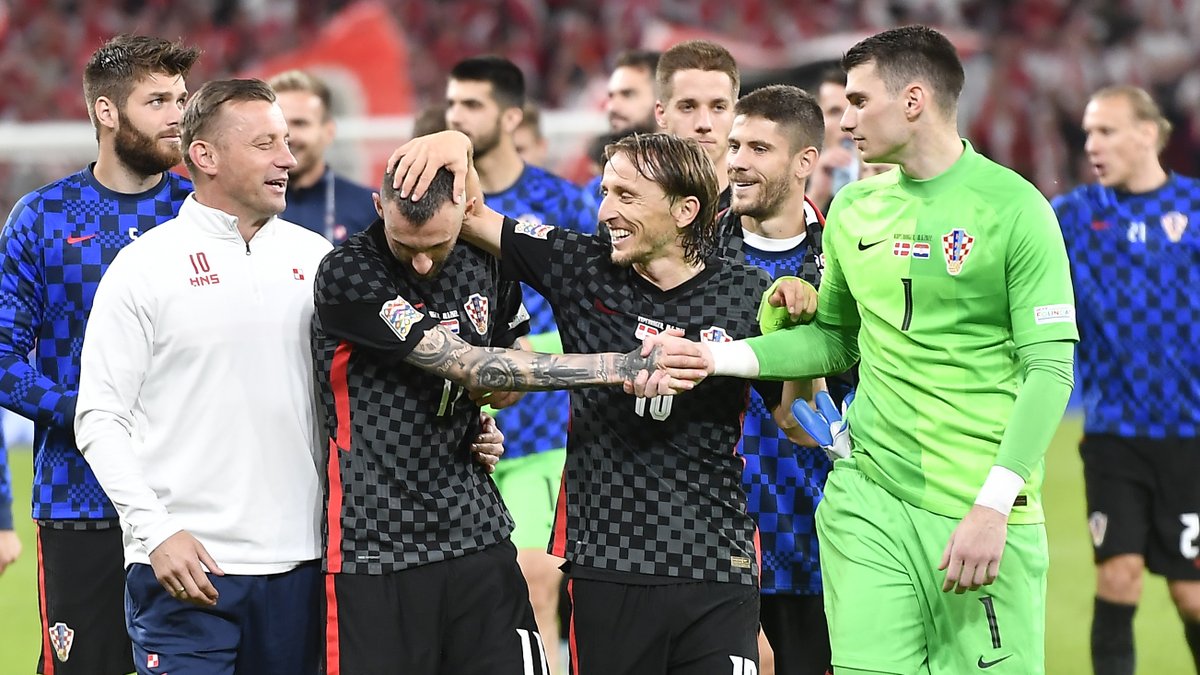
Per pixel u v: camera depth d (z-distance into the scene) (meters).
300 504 15.09
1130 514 23.47
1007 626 15.06
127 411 14.70
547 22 69.31
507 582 15.12
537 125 33.09
